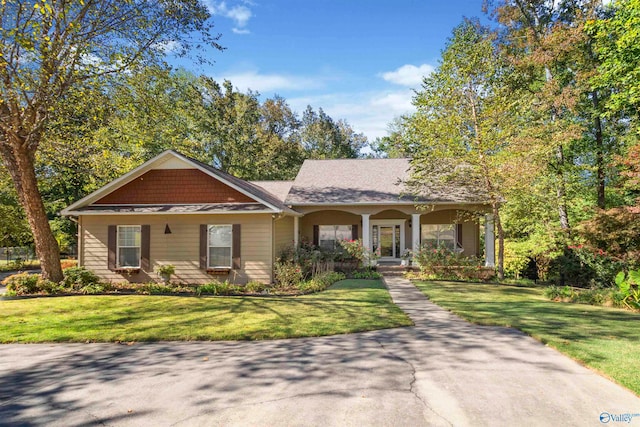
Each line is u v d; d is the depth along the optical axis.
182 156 14.95
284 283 13.52
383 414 3.97
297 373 5.25
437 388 4.65
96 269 14.88
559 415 3.92
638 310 9.45
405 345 6.56
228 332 7.55
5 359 6.10
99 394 4.62
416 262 16.69
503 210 20.55
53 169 17.28
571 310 9.45
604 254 14.69
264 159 34.12
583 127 16.56
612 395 4.41
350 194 18.17
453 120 14.94
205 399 4.43
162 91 14.95
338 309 9.68
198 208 14.43
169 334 7.45
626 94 14.30
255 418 3.92
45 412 4.15
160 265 14.72
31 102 11.55
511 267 19.19
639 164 13.42
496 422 3.78
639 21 12.93
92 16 12.12
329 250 18.58
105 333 7.59
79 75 11.91
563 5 18.83
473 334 7.25
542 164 15.35
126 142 15.50
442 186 16.67
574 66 18.58
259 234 14.48
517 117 15.38
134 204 15.14
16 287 12.21
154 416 4.01
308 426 3.73
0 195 23.16
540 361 5.62
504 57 19.03
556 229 18.06
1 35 10.42
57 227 27.31
